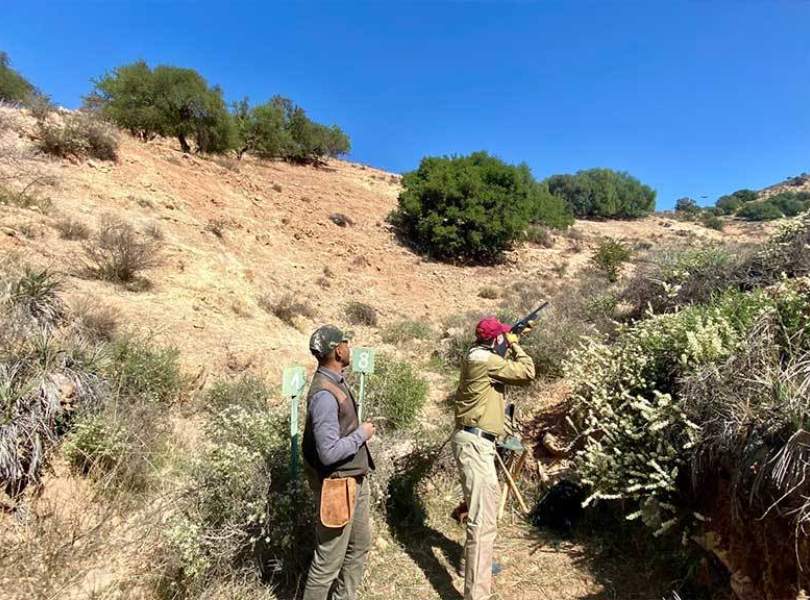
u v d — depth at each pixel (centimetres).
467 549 331
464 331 964
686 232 3372
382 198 2428
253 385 604
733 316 439
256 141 2448
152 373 541
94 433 401
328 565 287
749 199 6278
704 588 329
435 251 1930
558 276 1931
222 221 1305
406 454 450
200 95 1833
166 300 780
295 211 1711
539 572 367
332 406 285
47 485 365
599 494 364
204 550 312
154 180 1277
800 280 437
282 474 352
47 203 891
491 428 350
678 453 359
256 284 1071
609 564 371
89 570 300
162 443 462
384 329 1111
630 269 1914
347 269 1474
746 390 328
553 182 4328
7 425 356
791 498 280
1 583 276
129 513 371
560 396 593
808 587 267
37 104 1224
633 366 463
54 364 430
